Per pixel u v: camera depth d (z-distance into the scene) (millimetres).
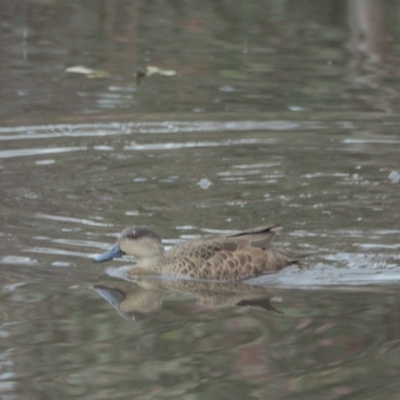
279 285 10953
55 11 27891
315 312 9938
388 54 23328
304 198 14117
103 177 15109
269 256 11461
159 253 11586
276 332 9375
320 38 24859
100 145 16938
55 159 16078
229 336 9289
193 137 17453
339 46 24109
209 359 8719
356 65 22516
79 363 8648
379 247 12055
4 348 8992
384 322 9562
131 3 29078
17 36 25031
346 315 9797
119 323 9656
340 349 8898
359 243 12188
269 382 8172
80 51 23672
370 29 25625
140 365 8578
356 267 11367
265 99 19938
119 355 8828
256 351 8891
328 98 19938
